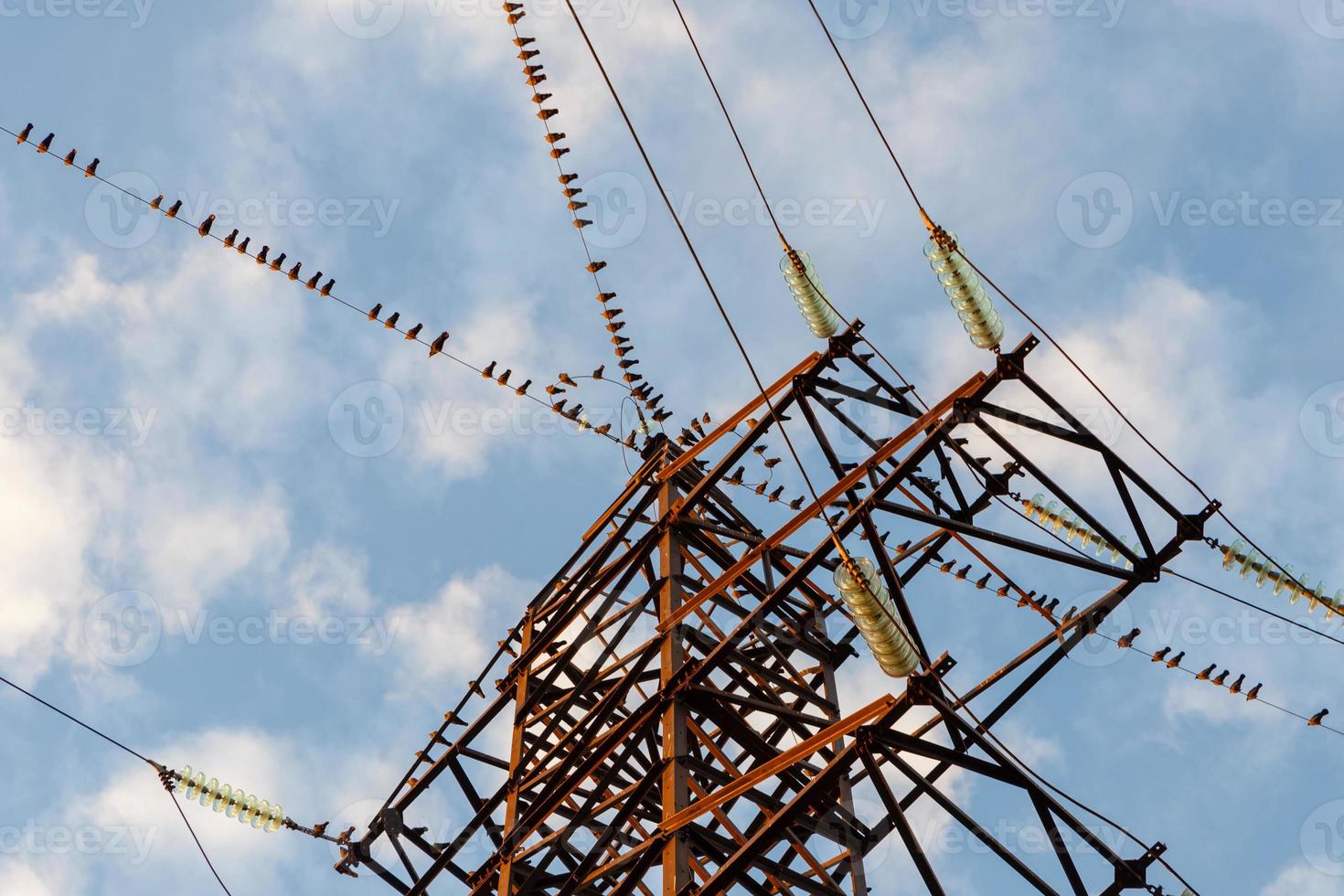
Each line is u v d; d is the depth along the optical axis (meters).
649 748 22.09
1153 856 17.91
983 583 21.41
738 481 25.17
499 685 26.92
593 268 25.94
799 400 22.03
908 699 17.78
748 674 25.27
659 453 26.94
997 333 19.09
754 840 17.53
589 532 27.64
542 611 27.42
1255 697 19.98
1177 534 19.17
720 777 21.30
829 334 21.52
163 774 24.97
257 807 25.25
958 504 21.09
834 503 21.08
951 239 18.89
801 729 22.48
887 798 16.98
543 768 24.52
